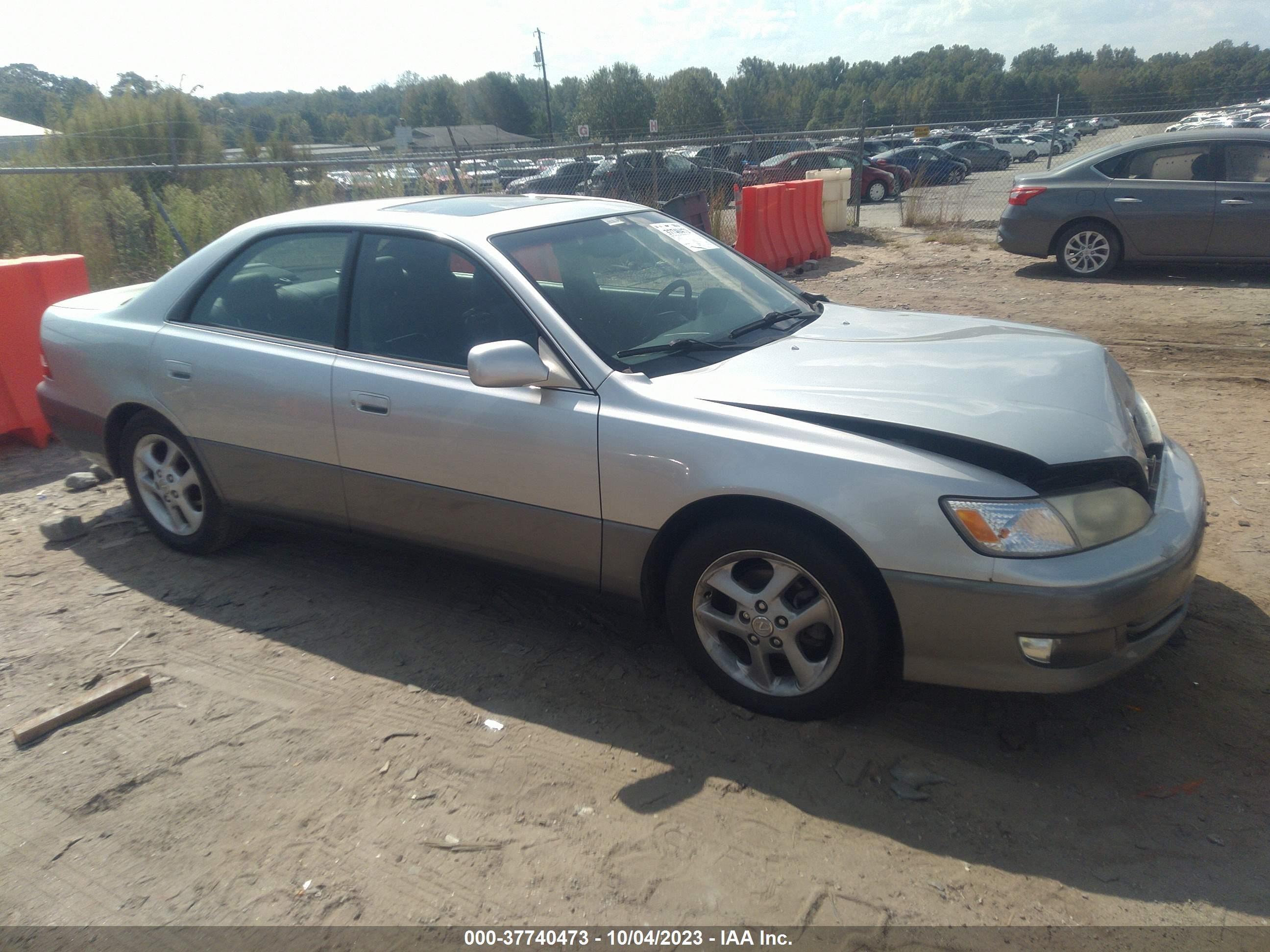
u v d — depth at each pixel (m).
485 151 16.05
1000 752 2.88
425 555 3.68
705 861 2.48
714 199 14.91
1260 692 3.11
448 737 3.04
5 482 5.54
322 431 3.68
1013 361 3.21
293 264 3.89
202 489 4.22
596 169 17.47
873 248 14.45
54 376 4.59
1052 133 16.66
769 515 2.86
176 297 4.17
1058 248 11.15
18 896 2.46
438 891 2.41
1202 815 2.59
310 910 2.37
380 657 3.53
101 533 4.75
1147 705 3.08
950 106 73.81
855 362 3.20
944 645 2.66
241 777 2.88
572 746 2.97
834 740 2.94
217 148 16.84
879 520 2.63
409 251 3.60
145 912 2.38
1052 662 2.58
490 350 3.00
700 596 3.05
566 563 3.28
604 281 3.56
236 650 3.62
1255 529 4.31
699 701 3.18
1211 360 7.23
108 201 11.80
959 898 2.33
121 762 2.97
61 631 3.79
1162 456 3.20
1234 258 10.29
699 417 2.93
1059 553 2.55
